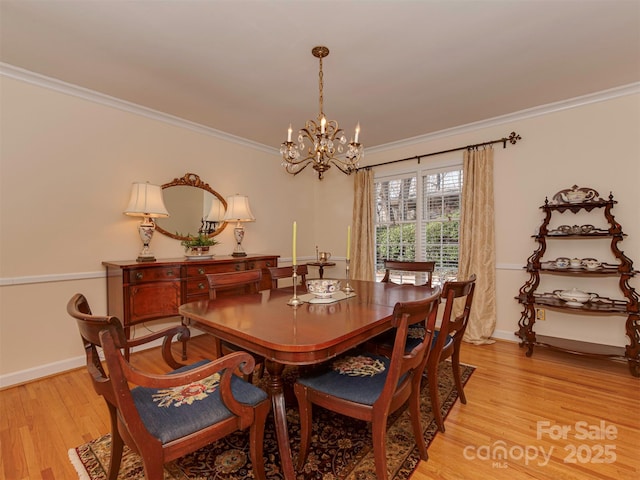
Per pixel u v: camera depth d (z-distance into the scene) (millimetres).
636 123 2662
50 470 1475
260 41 2016
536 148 3131
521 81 2562
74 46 2064
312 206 4992
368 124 3490
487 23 1858
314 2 1683
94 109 2754
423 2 1687
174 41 2014
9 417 1912
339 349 1288
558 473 1448
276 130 3666
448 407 2021
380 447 1279
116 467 1323
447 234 3740
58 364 2551
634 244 2670
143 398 1260
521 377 2455
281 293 2242
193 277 2895
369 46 2074
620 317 2756
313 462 1513
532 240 3162
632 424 1829
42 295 2494
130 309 2523
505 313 3322
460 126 3549
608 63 2301
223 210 3758
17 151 2377
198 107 3020
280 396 1368
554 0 1680
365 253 4293
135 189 2797
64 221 2602
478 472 1456
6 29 1886
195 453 1592
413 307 1278
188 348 3123
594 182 2844
